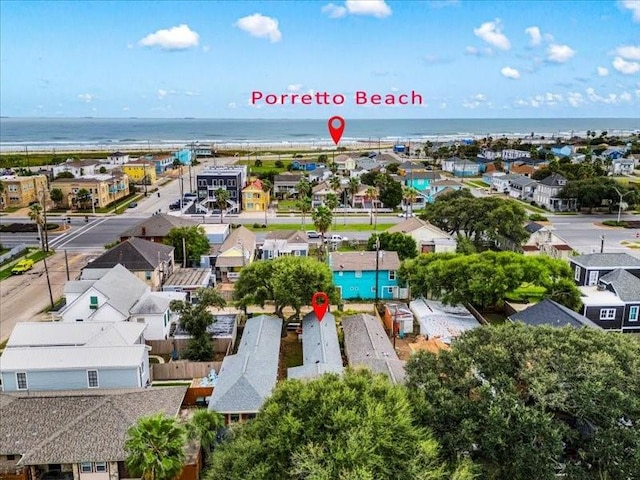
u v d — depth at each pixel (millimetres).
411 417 24094
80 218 107000
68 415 31641
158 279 62094
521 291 60094
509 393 25500
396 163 169125
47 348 38656
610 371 25234
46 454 28781
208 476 23375
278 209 118250
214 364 41594
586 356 26781
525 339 28406
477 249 82500
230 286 65250
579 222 104250
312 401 23469
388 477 20453
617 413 23500
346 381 25344
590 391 24156
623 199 112562
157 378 41688
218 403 33219
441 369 28438
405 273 56844
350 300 60188
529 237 77250
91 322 43781
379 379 25953
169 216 82812
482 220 80875
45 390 37594
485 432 24141
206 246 74188
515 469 23531
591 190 112438
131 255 60969
